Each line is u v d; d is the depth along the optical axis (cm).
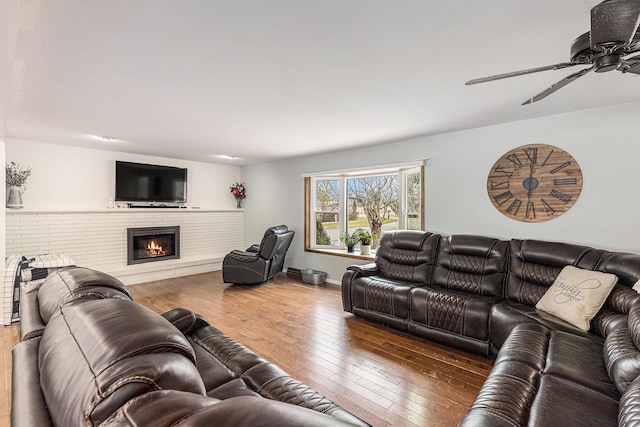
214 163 682
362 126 371
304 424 54
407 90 258
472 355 287
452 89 256
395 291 340
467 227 395
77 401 66
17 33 159
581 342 204
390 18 159
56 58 199
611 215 305
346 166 526
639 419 105
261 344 305
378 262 415
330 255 552
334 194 582
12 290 350
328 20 161
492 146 373
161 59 202
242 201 729
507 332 258
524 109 312
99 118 335
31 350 111
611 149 304
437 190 420
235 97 273
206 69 217
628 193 297
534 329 225
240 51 193
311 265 584
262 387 146
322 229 592
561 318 246
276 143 469
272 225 660
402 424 196
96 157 520
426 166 429
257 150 527
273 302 438
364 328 347
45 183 472
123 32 170
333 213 583
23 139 446
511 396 145
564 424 127
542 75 229
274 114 323
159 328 84
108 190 533
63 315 103
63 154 488
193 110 308
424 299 318
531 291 296
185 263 601
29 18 155
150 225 574
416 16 157
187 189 638
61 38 175
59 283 153
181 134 410
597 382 159
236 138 433
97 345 76
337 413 125
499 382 159
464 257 353
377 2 146
